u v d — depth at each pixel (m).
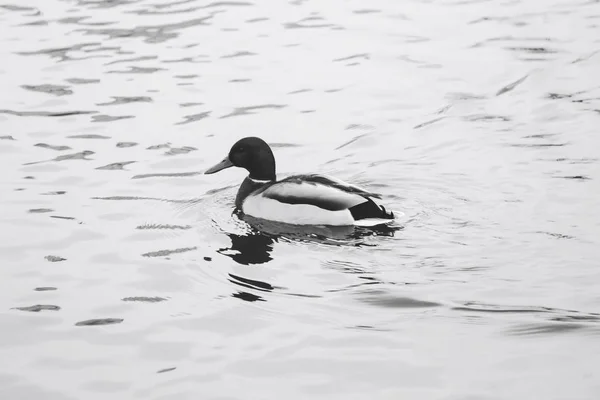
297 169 16.75
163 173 16.53
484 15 24.25
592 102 18.95
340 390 10.25
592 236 13.54
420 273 12.69
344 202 14.14
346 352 10.97
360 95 19.81
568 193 15.06
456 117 18.64
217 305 12.12
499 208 14.65
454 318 11.62
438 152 17.14
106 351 11.12
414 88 20.08
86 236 14.15
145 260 13.39
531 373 10.44
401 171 16.39
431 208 14.74
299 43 22.62
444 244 13.46
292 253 13.41
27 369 10.78
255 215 14.73
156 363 10.86
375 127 18.34
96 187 15.94
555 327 11.32
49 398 10.22
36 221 14.64
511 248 13.27
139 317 11.88
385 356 10.87
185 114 19.02
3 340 11.40
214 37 23.05
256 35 23.12
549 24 23.38
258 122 18.66
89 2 25.66
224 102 19.58
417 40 22.69
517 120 18.34
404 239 13.65
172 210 15.09
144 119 18.80
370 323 11.57
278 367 10.72
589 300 11.88
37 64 21.48
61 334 11.51
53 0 25.78
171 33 23.31
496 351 10.89
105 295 12.44
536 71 20.61
